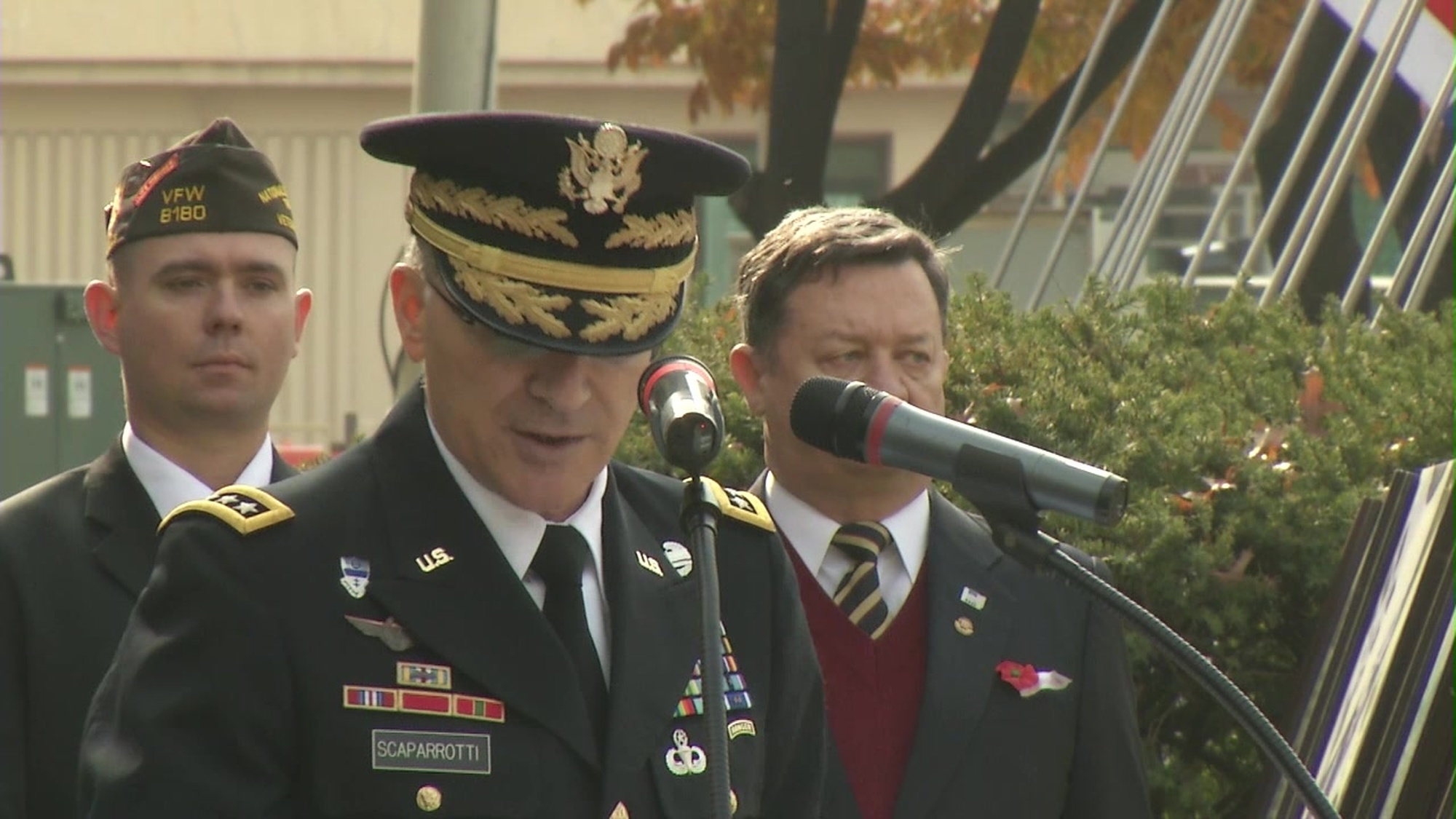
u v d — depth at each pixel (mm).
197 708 8539
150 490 13266
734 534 10031
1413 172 21578
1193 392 15688
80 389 32281
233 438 13578
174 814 8359
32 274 55750
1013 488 8898
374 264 54062
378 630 8820
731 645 9664
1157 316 16781
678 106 53875
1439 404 16000
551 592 9211
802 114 30656
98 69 55219
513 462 8969
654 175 8977
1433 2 23625
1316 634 14148
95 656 12516
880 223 12523
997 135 52531
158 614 8836
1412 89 23672
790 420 9656
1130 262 23328
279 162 54750
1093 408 15133
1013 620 12305
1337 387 16219
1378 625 13125
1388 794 12000
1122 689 12445
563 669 8945
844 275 12273
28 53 55344
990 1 38312
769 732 9703
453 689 8805
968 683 11969
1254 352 16641
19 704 12391
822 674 11102
